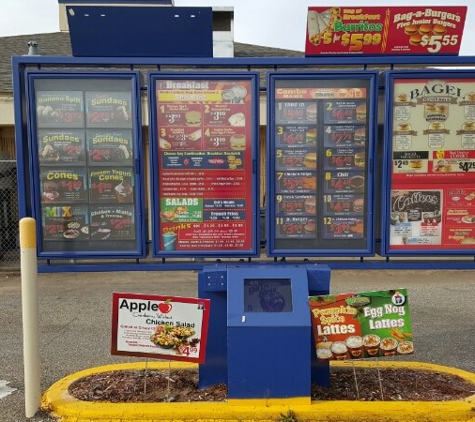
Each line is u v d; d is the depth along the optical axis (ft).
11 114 36.17
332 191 15.34
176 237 15.35
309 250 15.44
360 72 14.90
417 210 15.39
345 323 12.99
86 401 13.08
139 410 12.46
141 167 15.31
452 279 31.94
